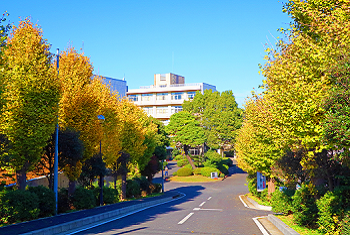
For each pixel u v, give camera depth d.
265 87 9.32
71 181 18.22
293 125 8.05
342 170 10.75
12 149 13.47
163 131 49.94
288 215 12.67
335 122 6.30
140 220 12.64
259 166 21.94
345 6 7.28
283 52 8.77
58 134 16.08
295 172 14.89
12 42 14.52
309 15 8.16
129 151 27.52
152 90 88.94
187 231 9.59
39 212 13.14
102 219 13.23
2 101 10.02
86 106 17.94
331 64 6.99
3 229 9.65
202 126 69.12
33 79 13.84
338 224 7.88
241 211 17.66
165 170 60.94
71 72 18.34
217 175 58.59
